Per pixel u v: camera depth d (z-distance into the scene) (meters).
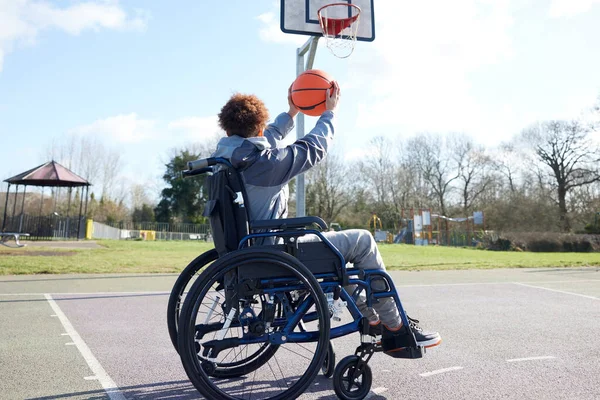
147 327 4.57
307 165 2.56
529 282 8.86
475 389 2.85
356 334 4.47
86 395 2.70
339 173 48.41
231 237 2.40
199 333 2.63
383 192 52.47
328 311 2.37
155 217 51.28
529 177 41.16
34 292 6.68
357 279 2.58
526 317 5.29
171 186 50.94
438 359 3.55
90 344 3.88
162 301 6.11
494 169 49.59
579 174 37.00
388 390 2.84
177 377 3.06
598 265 13.62
